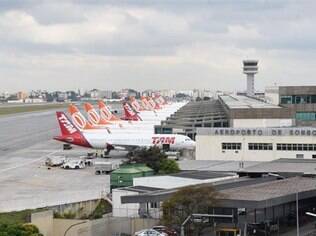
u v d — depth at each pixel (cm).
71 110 18112
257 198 7019
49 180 12694
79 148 19350
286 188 8025
